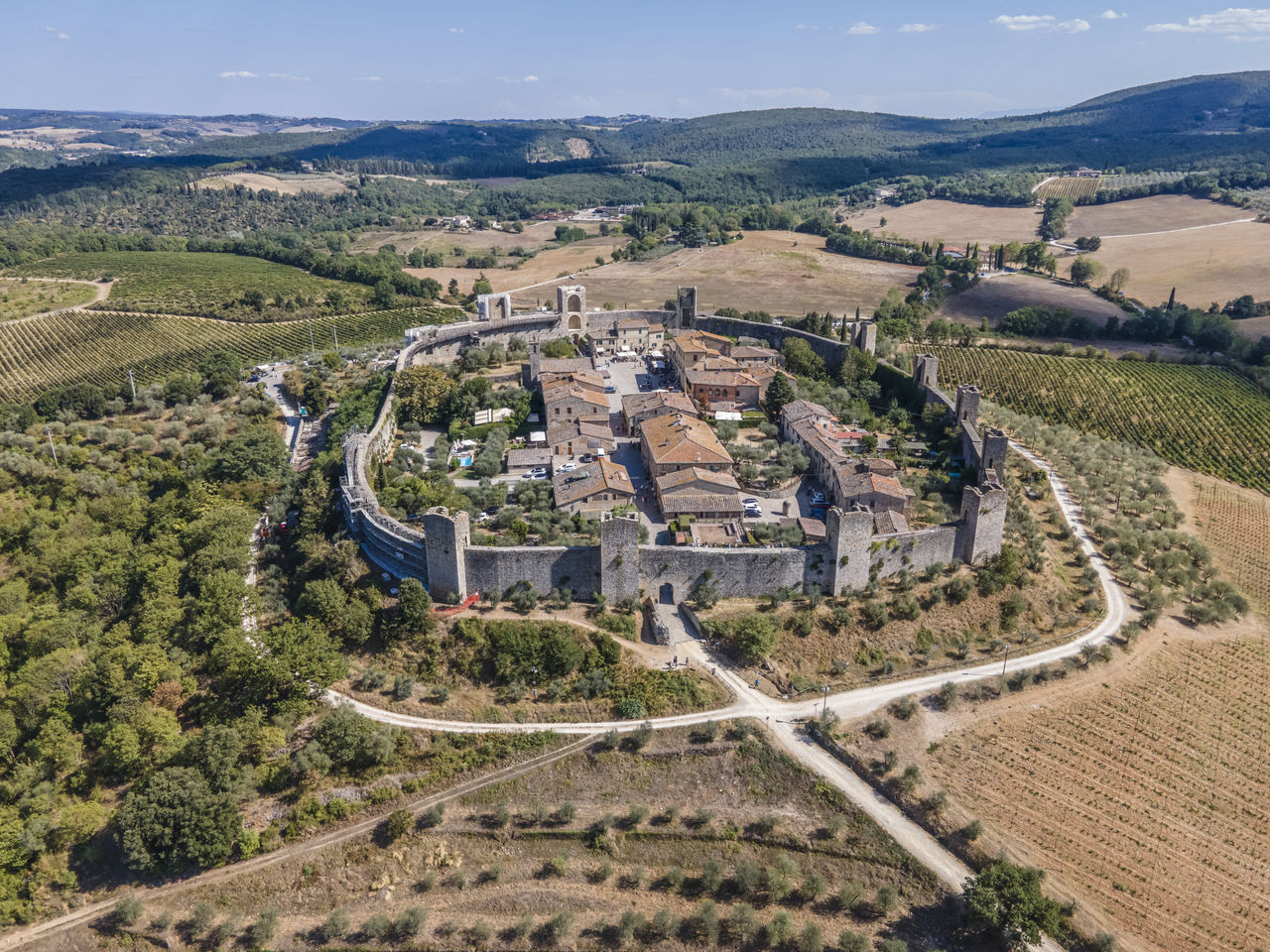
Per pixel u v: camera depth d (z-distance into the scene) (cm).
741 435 19562
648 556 13288
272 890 10256
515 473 17562
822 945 9475
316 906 10162
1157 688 12850
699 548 13350
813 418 19088
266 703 12194
